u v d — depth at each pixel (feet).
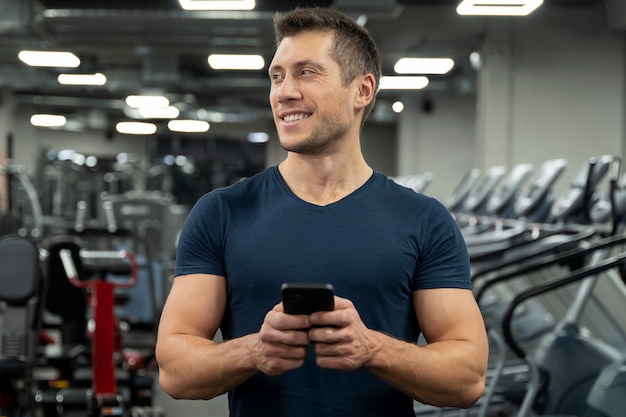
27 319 16.47
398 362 5.32
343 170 5.91
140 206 34.50
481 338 5.75
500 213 24.82
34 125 74.18
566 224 19.12
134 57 55.93
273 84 5.86
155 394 21.67
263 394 5.67
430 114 62.95
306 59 5.65
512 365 16.08
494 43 37.29
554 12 36.91
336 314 5.02
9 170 38.09
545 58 37.09
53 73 56.39
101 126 79.82
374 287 5.64
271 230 5.76
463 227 26.03
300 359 5.14
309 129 5.66
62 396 17.87
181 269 5.91
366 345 5.18
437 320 5.77
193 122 73.00
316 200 5.90
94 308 17.69
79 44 45.65
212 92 70.95
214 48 46.34
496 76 37.27
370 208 5.82
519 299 11.97
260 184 6.04
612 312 15.10
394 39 39.88
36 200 38.88
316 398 5.62
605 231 15.28
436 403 5.59
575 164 36.99
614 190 14.38
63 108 77.97
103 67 58.59
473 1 26.23
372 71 5.94
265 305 5.67
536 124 37.11
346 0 29.66
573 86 37.04
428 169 62.95
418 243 5.80
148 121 82.89
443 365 5.45
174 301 5.85
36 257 16.51
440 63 37.32
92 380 18.97
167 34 41.45
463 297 5.83
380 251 5.68
